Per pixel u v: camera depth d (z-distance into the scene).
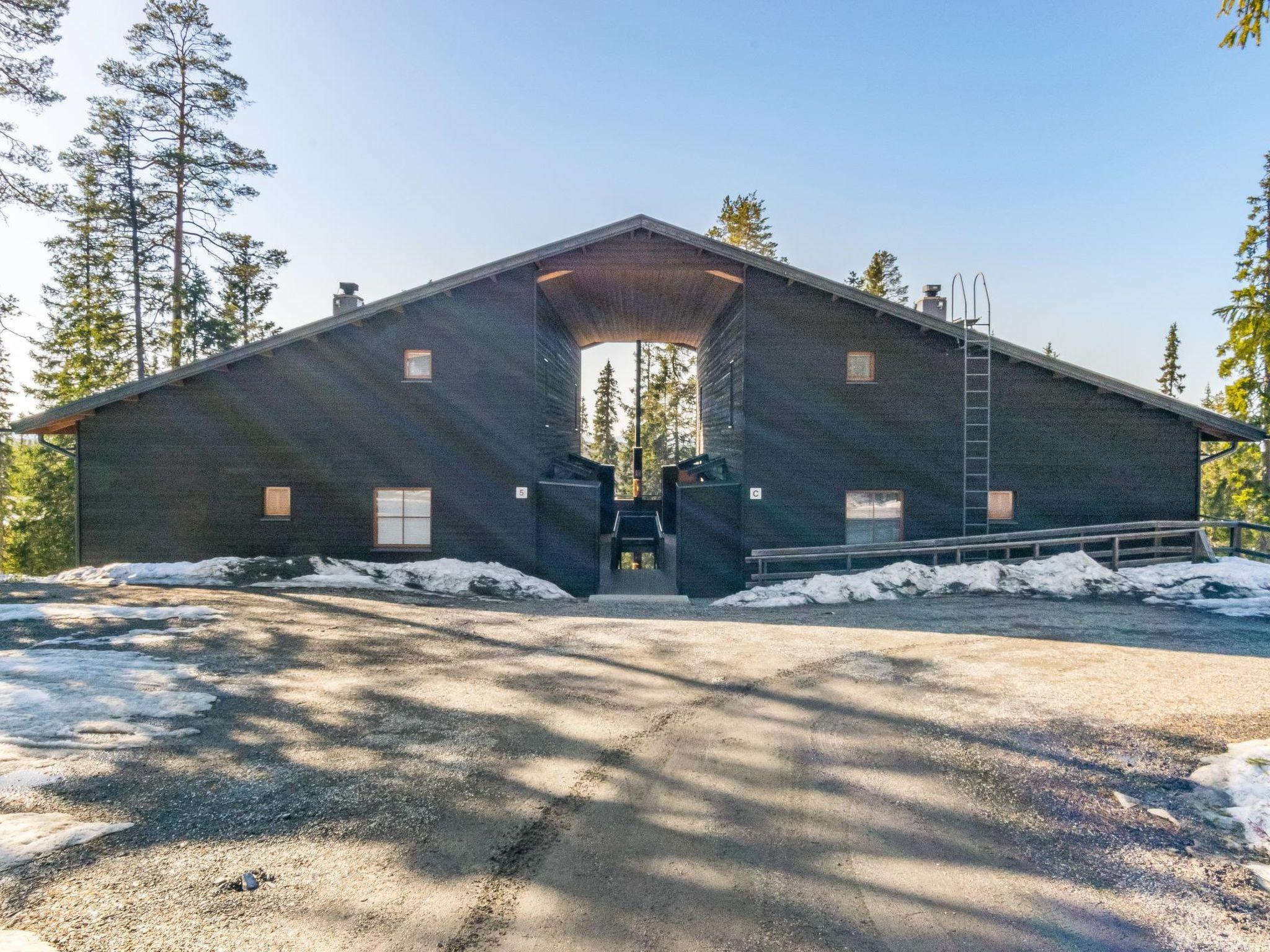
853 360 15.02
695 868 3.98
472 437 14.96
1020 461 14.78
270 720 6.21
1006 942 3.32
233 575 13.42
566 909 3.58
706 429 21.64
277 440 14.98
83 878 3.71
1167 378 54.00
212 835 4.24
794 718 6.40
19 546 33.16
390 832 4.33
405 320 15.02
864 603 12.26
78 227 24.09
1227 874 3.90
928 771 5.26
